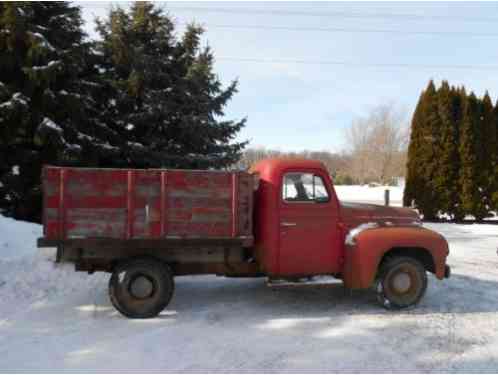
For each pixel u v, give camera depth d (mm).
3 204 10977
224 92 14602
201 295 6461
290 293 6613
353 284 5680
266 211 5676
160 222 5230
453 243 12414
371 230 5750
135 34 13289
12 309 5594
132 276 5312
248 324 5168
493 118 17797
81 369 3885
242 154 14641
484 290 6984
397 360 4172
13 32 10125
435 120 17797
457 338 4805
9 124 10461
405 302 5785
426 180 17922
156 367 3939
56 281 6773
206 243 5316
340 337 4773
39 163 10984
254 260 5957
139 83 12141
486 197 17594
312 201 5820
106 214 5137
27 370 3852
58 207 5059
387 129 55312
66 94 10688
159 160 12516
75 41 11883
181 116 12852
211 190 5348
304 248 5750
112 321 5215
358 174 57969
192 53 14305
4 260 7254
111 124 13023
